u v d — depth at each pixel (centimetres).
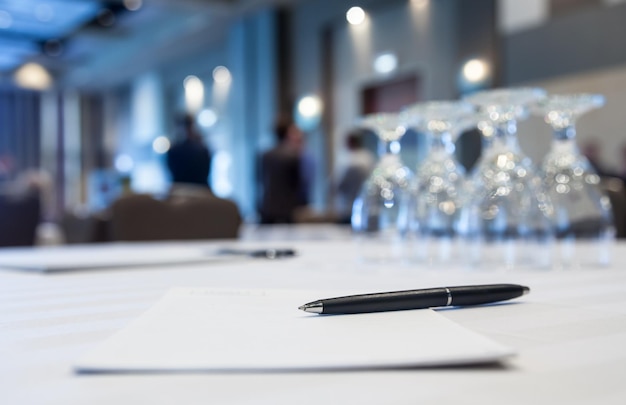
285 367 24
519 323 35
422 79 534
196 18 701
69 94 1059
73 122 1062
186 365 24
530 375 24
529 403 20
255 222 449
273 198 412
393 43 559
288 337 29
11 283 59
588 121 407
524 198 74
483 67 477
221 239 167
